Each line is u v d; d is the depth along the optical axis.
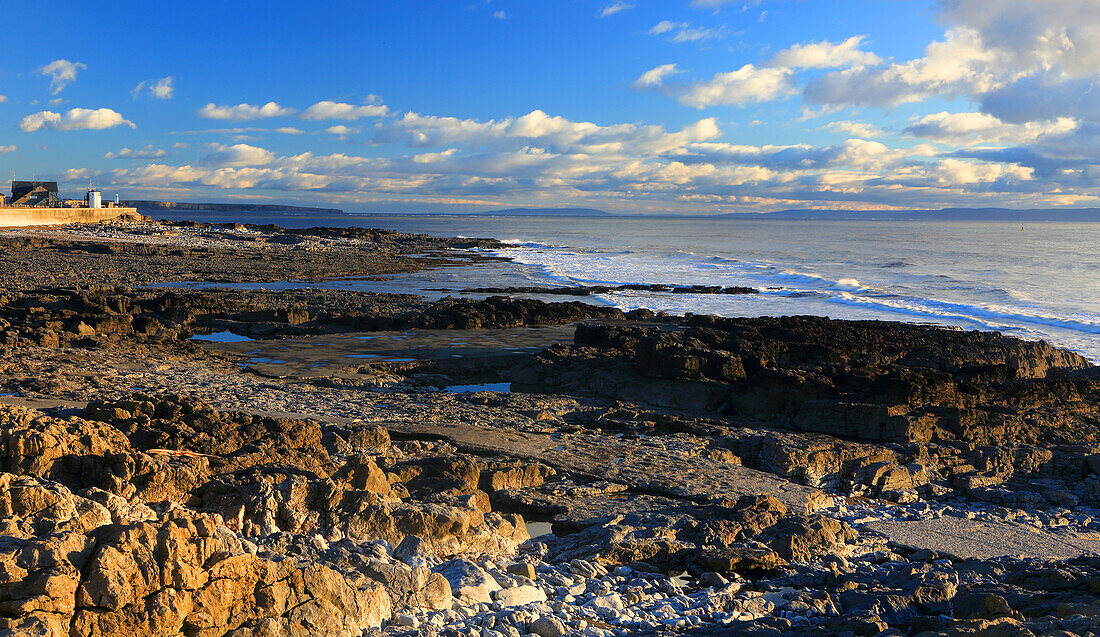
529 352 38.94
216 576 7.73
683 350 31.42
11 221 131.38
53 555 7.09
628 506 18.34
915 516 19.19
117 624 6.98
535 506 18.20
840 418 26.00
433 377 34.09
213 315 48.12
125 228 140.38
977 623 9.37
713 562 13.98
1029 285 77.88
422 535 13.11
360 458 15.29
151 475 13.00
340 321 47.12
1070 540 17.64
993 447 23.42
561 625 9.85
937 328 44.09
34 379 27.67
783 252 137.12
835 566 14.03
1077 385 29.77
